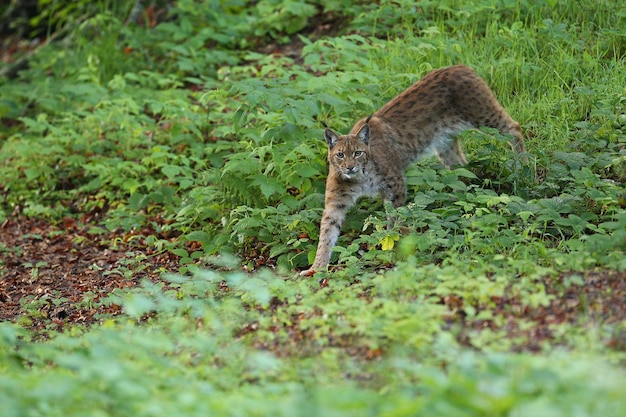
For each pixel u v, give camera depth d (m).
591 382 7.12
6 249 15.16
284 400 7.37
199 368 8.65
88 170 16.72
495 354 7.80
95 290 13.22
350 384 8.06
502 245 11.17
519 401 6.66
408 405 6.63
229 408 7.12
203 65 19.27
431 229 11.59
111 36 20.72
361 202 13.55
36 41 26.77
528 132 14.29
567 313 8.98
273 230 13.23
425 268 10.22
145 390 7.34
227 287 12.04
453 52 16.06
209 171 14.82
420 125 13.29
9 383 7.53
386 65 16.12
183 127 16.56
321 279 11.62
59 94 19.67
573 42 16.00
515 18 17.27
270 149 13.41
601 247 10.34
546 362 7.48
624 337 8.24
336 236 12.63
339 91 14.87
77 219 16.31
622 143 13.31
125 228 15.11
